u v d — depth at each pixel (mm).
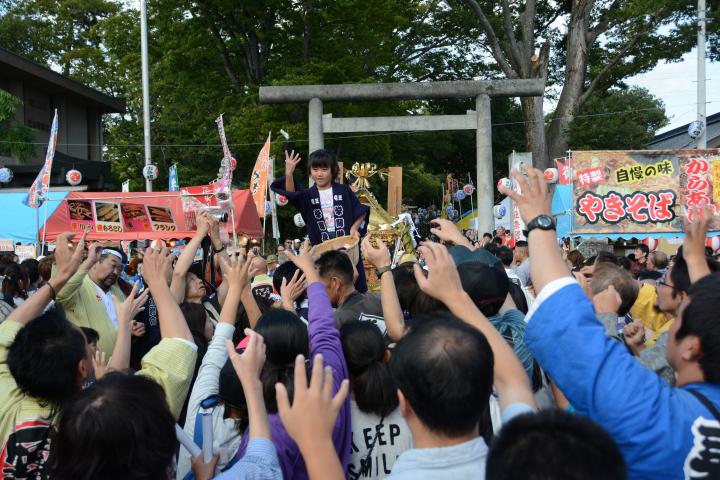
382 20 26438
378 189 33969
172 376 2951
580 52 27406
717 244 11672
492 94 18078
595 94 36562
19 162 27922
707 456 1900
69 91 30312
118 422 2084
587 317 2033
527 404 2207
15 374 2820
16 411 2834
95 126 33750
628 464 1940
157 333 5191
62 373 2811
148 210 17188
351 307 4305
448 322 2137
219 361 3211
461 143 40906
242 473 2191
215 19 25922
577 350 1986
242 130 24422
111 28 28797
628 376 1953
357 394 3121
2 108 22203
